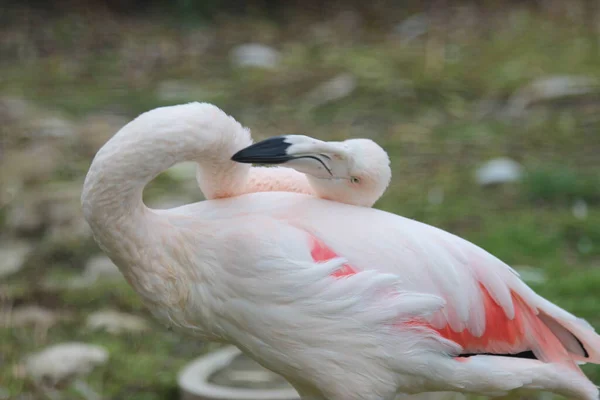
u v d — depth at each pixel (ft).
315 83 46.70
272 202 13.41
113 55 52.21
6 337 23.45
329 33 57.06
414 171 35.45
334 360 12.63
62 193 31.63
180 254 12.81
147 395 20.66
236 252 12.57
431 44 53.93
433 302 12.81
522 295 14.01
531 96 43.45
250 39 55.67
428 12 60.70
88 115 41.45
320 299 12.44
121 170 12.15
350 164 13.15
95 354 22.15
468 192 33.30
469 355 13.71
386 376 12.82
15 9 57.77
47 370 21.42
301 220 13.06
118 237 12.50
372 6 61.82
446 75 47.16
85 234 29.37
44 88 45.88
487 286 13.62
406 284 12.96
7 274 27.48
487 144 38.14
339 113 42.45
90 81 47.50
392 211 31.27
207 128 12.55
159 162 12.32
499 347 13.93
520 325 14.01
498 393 13.71
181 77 48.44
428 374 13.07
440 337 12.96
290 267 12.42
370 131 40.14
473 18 59.16
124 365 22.04
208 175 13.42
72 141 37.63
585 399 14.14
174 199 32.35
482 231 29.58
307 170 13.11
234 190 13.64
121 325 24.25
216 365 20.92
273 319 12.55
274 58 51.75
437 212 31.35
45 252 28.66
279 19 60.13
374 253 12.93
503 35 55.42
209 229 12.83
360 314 12.50
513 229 29.32
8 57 51.37
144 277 12.78
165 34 56.24
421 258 13.11
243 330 12.87
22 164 34.71
